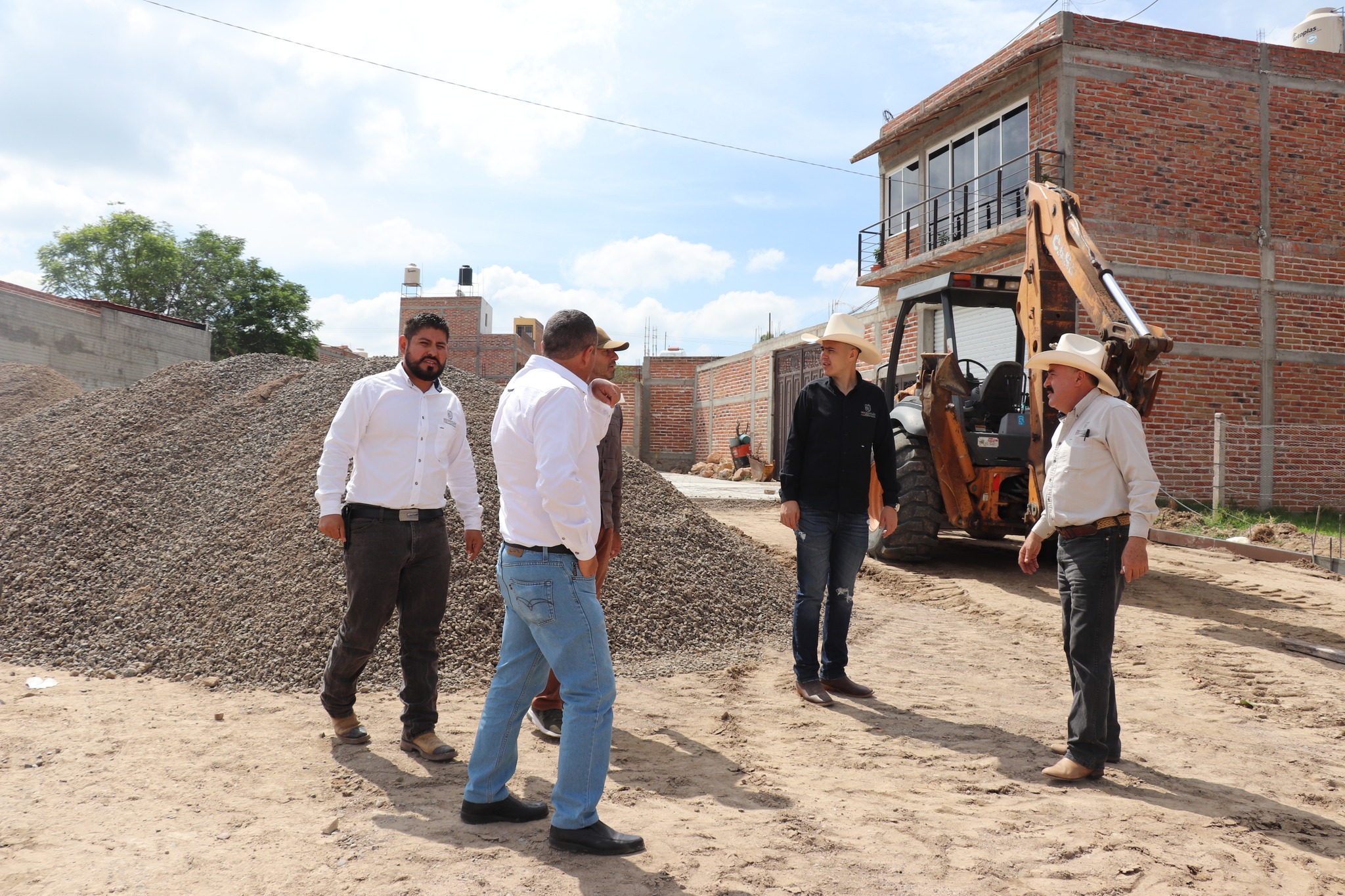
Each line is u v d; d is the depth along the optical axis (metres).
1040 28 12.29
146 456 6.61
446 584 3.39
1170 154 12.01
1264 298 12.13
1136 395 6.05
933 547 7.95
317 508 5.37
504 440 2.56
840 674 4.37
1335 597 6.78
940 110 13.89
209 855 2.41
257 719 3.67
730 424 25.08
